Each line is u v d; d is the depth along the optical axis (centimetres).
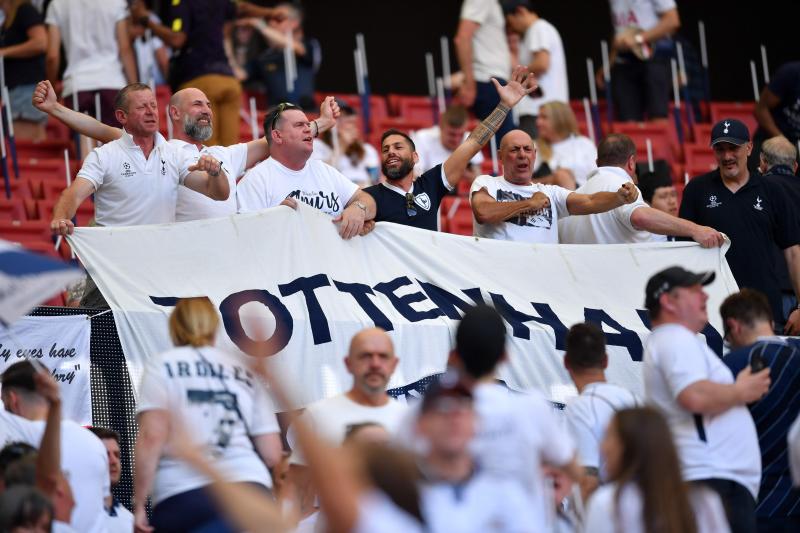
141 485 2178
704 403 2372
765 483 2759
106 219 3106
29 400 2458
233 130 4566
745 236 3466
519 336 3088
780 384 2703
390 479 1572
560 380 3097
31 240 4178
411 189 3350
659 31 5612
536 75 5250
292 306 2958
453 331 3042
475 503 1766
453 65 7331
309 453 1512
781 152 3681
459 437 1780
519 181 3438
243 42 5628
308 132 3212
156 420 2203
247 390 2270
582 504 2269
